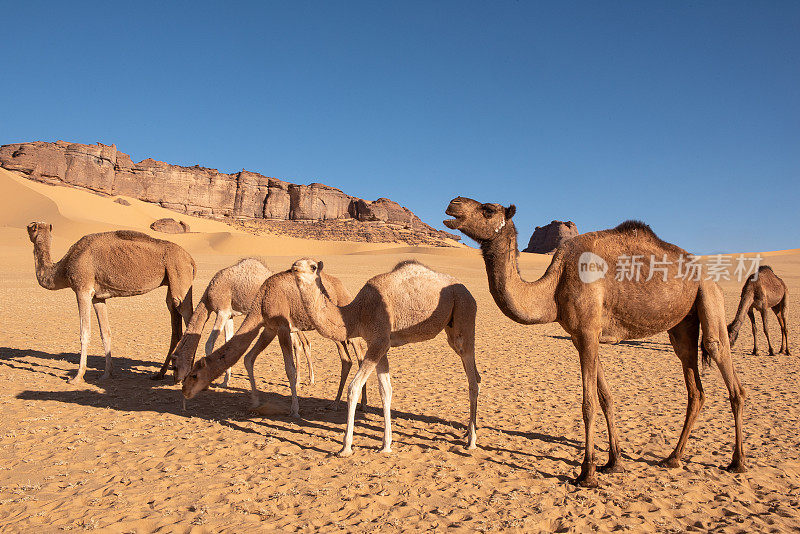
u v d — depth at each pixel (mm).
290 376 7668
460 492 5051
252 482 5145
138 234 9625
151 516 4348
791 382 10688
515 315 5555
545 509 4711
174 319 9883
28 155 162750
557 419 7875
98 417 7270
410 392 9602
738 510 4812
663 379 11109
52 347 12836
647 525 4434
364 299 6344
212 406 8180
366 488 5102
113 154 185500
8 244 60125
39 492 4797
